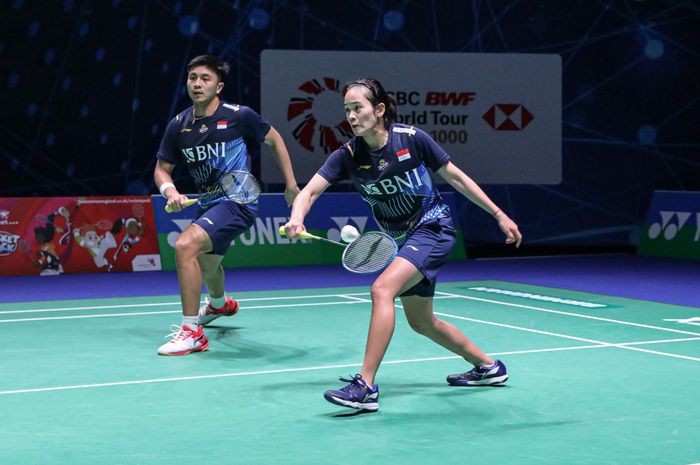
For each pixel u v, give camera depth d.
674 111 15.49
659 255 14.52
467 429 4.50
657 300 9.66
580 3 14.90
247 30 13.62
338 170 5.10
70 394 5.27
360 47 14.09
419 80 14.28
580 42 14.95
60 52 12.94
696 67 15.52
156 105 13.39
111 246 12.13
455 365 6.08
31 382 5.59
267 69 13.72
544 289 10.46
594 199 15.27
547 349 6.67
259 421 4.65
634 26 15.16
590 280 11.47
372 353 4.76
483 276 11.96
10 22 12.70
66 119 13.05
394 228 5.14
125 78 13.23
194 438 4.34
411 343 6.87
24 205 11.80
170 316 8.43
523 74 14.69
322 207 13.18
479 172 14.62
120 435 4.39
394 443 4.24
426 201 5.05
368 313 8.52
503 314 8.43
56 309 8.87
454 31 14.45
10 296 9.88
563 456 4.03
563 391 5.32
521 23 14.71
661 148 15.50
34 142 12.95
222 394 5.27
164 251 12.38
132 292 10.23
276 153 7.13
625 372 5.85
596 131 15.17
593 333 7.38
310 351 6.63
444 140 14.43
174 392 5.32
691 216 14.10
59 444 4.24
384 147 4.93
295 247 13.00
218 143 6.79
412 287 4.98
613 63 15.13
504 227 5.00
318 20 13.89
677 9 15.30
